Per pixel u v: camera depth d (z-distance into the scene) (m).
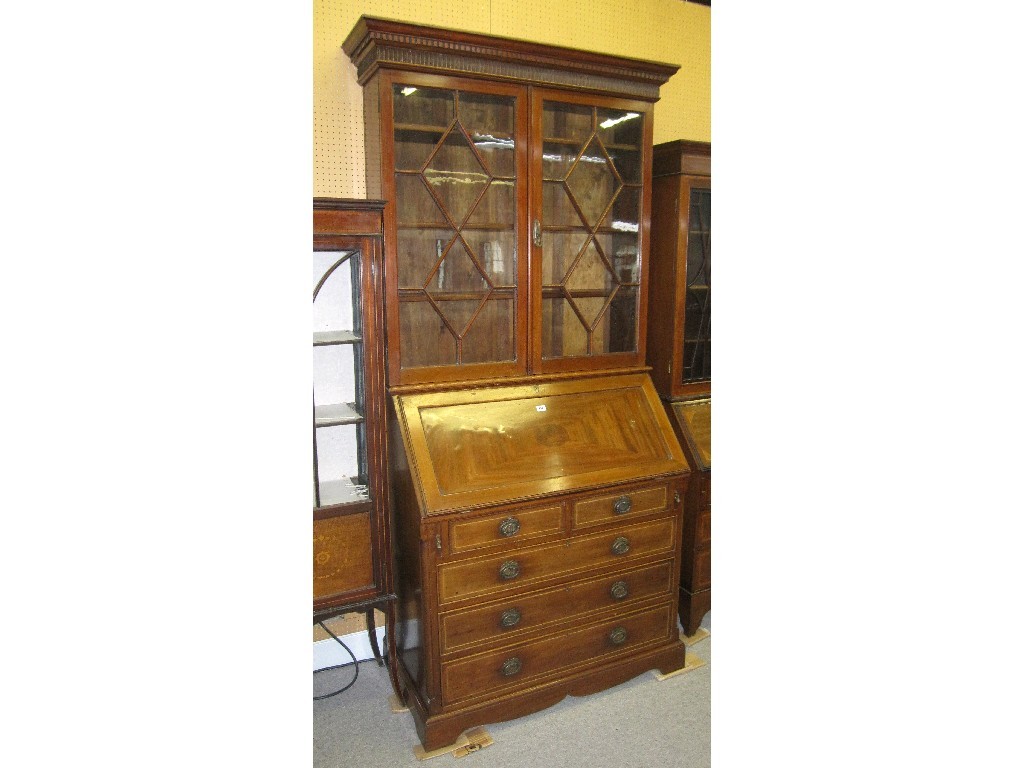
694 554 2.31
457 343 1.95
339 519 1.80
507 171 1.93
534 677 1.90
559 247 2.12
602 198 2.13
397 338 1.83
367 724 1.92
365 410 1.80
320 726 1.91
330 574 1.81
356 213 1.71
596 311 2.18
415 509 1.73
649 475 1.98
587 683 1.97
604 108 2.03
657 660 2.09
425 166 1.83
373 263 1.76
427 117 1.82
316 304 2.05
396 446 1.87
